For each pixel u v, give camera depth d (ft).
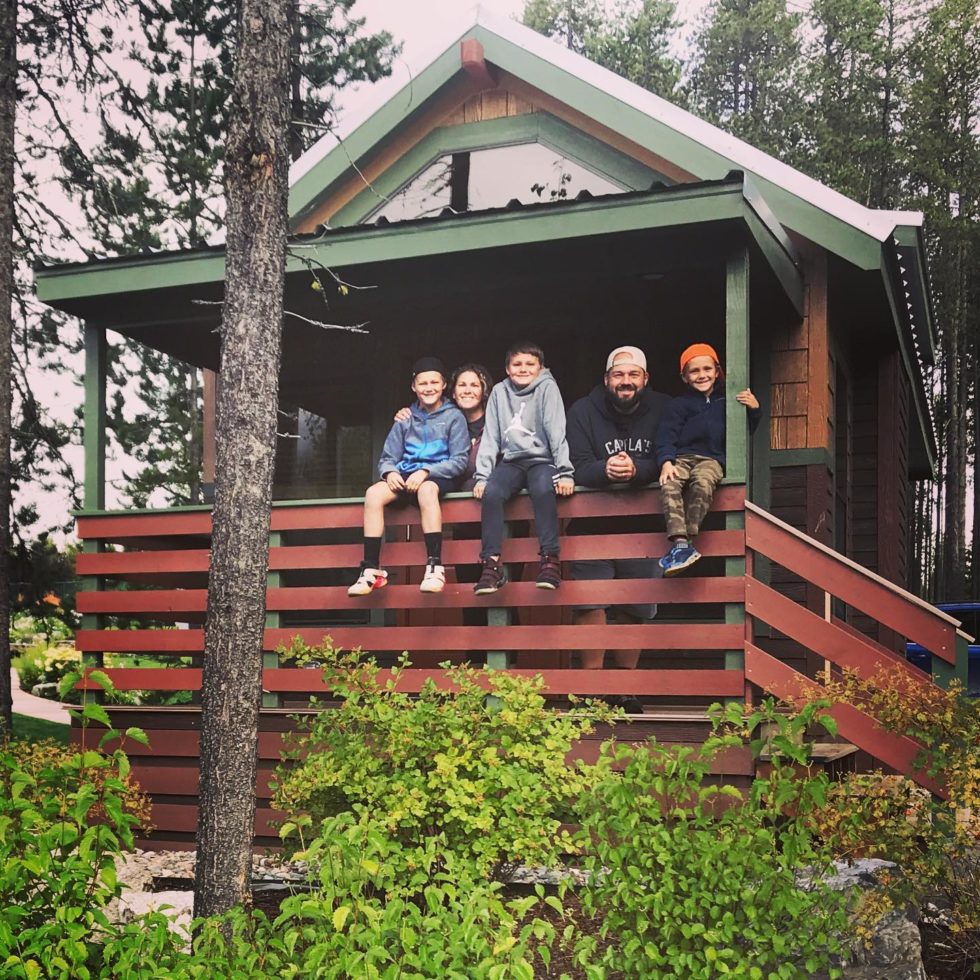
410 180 31.58
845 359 32.12
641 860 12.32
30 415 39.06
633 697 21.04
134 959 10.76
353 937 10.62
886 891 14.55
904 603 19.25
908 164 117.39
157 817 23.47
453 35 30.25
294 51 20.17
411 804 15.26
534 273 23.47
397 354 30.76
